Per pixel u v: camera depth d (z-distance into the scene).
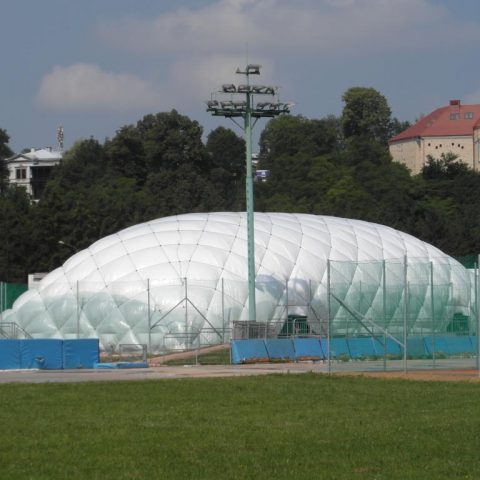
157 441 29.25
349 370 59.94
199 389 45.38
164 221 97.75
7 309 93.62
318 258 93.25
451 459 26.28
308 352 76.12
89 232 147.75
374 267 86.12
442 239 170.12
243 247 92.25
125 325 84.69
